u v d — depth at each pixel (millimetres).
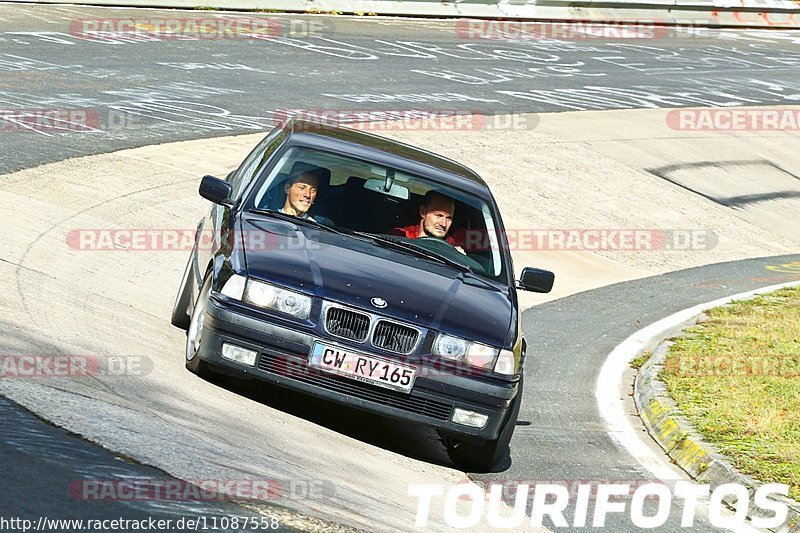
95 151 36281
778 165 61406
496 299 18438
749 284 41500
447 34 80250
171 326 21562
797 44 103125
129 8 66625
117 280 24531
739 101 73375
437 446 18984
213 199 19188
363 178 19844
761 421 22516
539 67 73625
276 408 17797
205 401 16562
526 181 48125
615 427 22781
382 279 17594
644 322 33438
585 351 29266
